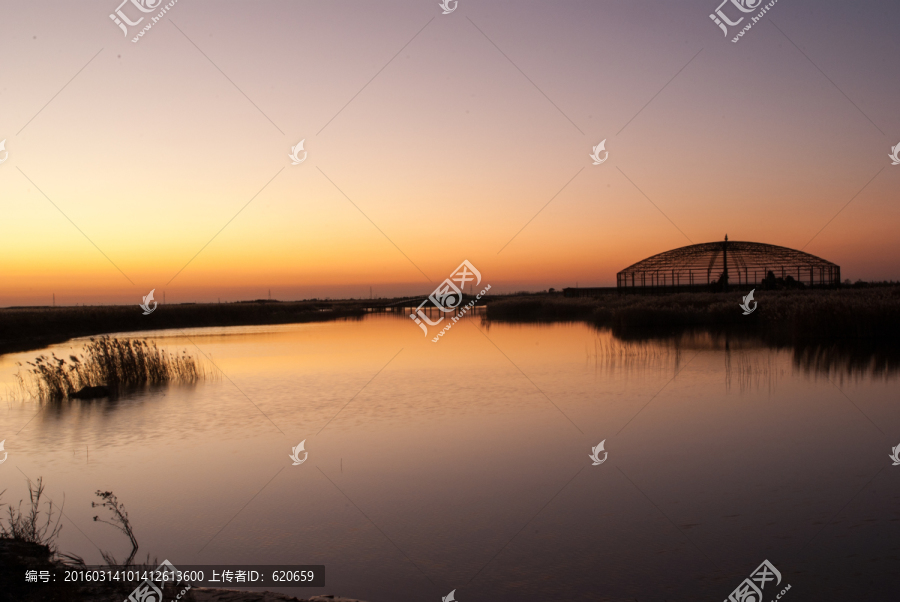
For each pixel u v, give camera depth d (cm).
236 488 836
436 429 1127
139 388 1642
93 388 1546
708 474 846
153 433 1135
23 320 3519
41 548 632
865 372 1585
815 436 1015
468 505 761
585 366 1856
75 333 3756
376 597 551
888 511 705
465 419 1200
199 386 1653
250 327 4378
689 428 1088
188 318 4809
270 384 1661
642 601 531
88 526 716
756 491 778
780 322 2830
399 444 1033
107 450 1023
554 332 3222
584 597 540
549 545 645
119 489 838
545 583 568
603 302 4797
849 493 763
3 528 684
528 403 1337
